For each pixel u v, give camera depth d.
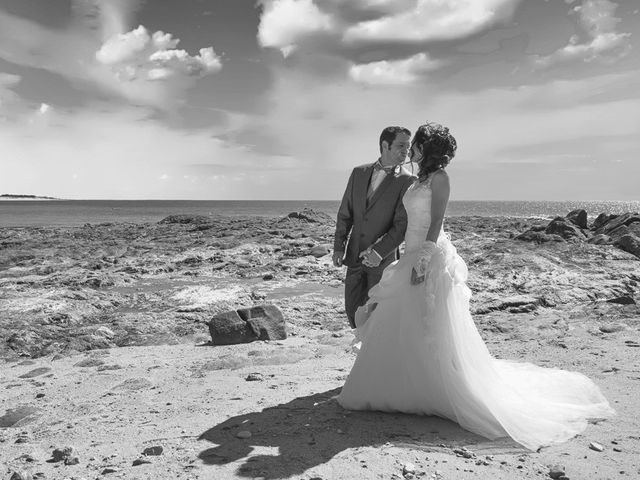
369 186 4.74
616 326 6.70
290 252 16.28
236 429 3.74
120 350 7.19
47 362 6.83
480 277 10.95
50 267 14.77
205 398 4.62
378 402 3.97
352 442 3.44
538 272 11.02
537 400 3.92
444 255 3.83
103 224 30.11
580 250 12.52
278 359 5.95
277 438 3.54
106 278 12.82
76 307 9.76
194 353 6.71
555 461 3.14
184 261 15.84
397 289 3.97
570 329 6.83
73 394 5.18
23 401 5.04
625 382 4.55
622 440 3.41
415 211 4.01
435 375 3.78
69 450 3.39
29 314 9.25
